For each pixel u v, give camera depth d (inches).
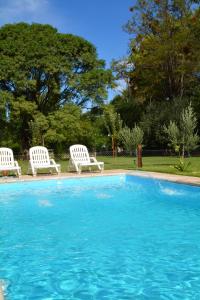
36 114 1118.4
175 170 535.8
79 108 1119.0
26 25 1144.2
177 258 183.2
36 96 1200.2
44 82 1187.3
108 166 702.5
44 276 162.1
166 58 1273.4
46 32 1123.3
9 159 549.3
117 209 324.2
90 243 216.8
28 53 1067.9
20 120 1169.4
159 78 1328.7
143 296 137.3
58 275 163.0
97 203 356.2
